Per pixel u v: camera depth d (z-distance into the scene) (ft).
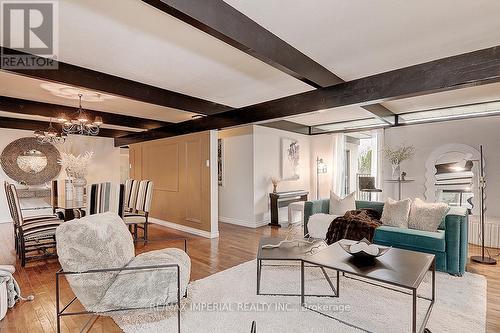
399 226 11.90
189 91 12.11
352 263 7.39
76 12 6.10
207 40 7.48
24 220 13.32
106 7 5.92
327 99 11.25
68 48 7.89
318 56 8.54
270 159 20.45
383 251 7.99
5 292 7.54
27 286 9.35
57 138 18.02
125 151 33.27
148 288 6.48
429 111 17.03
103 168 25.76
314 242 10.14
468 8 6.09
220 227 19.16
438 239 10.25
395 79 9.51
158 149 20.99
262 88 11.67
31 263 11.72
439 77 8.75
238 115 14.76
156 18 6.38
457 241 10.04
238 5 5.92
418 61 8.93
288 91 12.07
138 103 14.15
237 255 12.78
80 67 9.27
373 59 8.78
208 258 12.34
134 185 16.70
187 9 5.24
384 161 18.78
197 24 5.56
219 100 13.60
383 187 18.76
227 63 9.04
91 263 6.25
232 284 9.39
